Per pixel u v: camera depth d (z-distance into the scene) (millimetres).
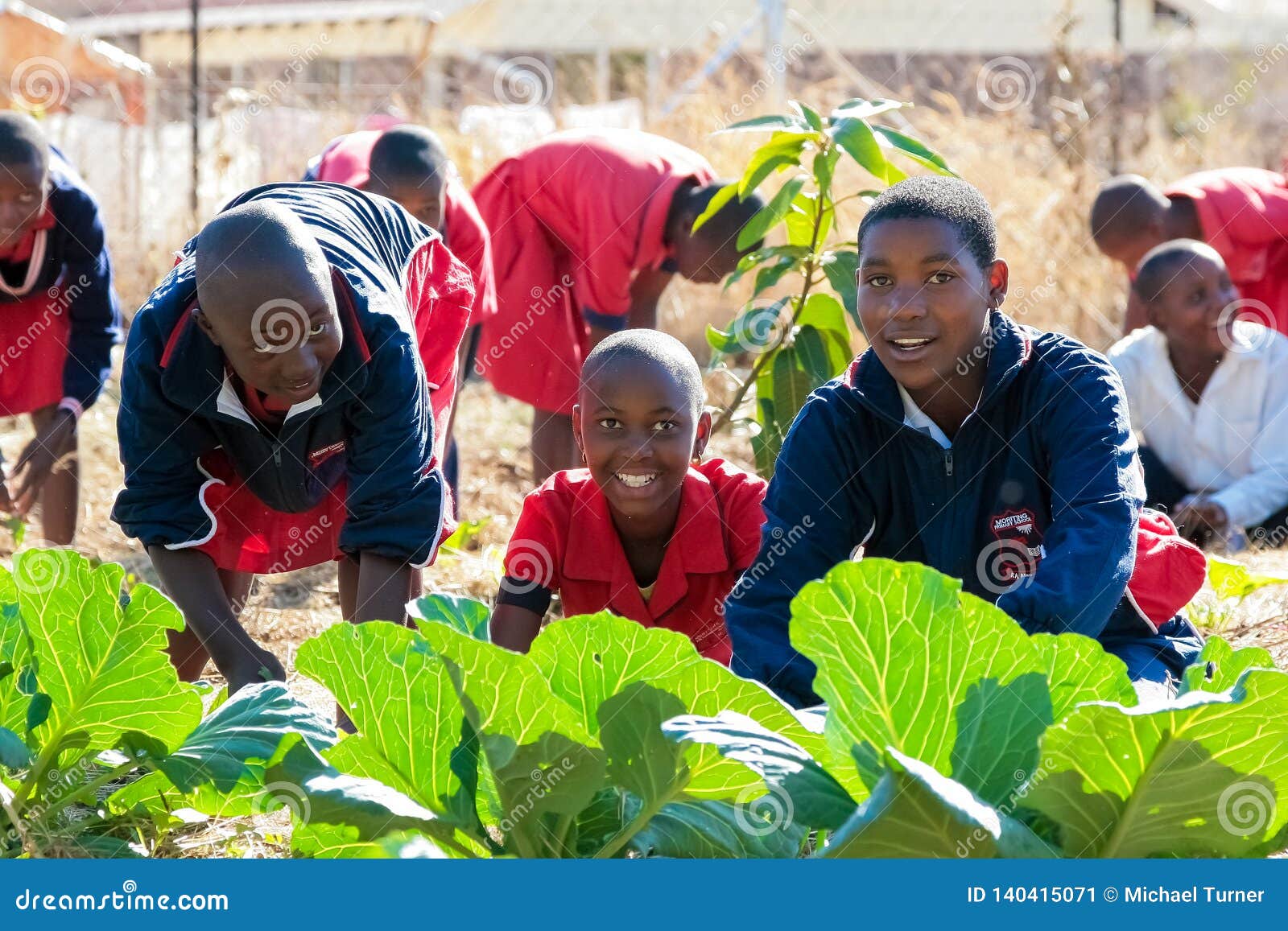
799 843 2010
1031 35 13031
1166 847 1892
